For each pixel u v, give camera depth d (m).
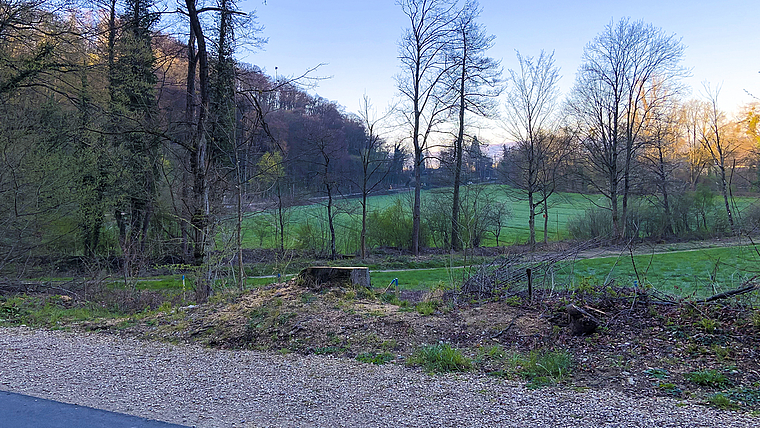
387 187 37.47
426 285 19.34
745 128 25.69
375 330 7.63
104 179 19.92
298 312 8.52
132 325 9.00
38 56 16.25
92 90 18.25
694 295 7.93
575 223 37.53
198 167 13.18
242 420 4.30
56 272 19.06
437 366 6.06
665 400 4.78
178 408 4.61
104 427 4.12
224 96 13.76
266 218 26.08
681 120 42.09
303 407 4.62
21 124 16.09
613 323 7.06
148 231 21.98
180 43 16.27
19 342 7.69
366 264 26.84
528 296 8.84
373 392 5.08
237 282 14.54
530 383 5.37
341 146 31.88
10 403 4.73
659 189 37.56
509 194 35.38
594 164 36.09
